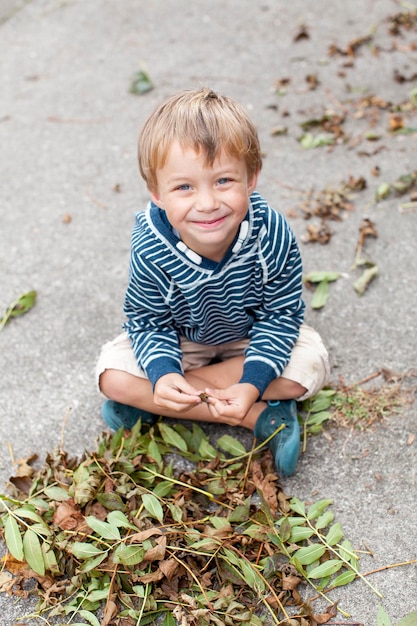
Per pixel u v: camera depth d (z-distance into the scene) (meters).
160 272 1.84
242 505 1.82
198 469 1.94
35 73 3.89
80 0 4.55
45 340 2.44
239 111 1.71
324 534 1.82
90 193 3.06
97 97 3.65
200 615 1.60
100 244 2.80
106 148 3.30
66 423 2.16
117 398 2.04
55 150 3.32
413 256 2.60
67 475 1.92
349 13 4.12
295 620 1.61
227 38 4.02
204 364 2.17
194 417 2.08
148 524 1.78
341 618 1.65
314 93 3.51
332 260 2.62
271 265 1.86
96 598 1.66
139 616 1.63
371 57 3.73
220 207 1.68
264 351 1.94
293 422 1.95
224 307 1.91
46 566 1.72
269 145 3.22
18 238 2.86
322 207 2.81
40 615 1.70
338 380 2.21
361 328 2.36
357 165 3.05
